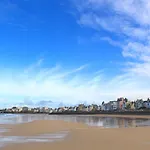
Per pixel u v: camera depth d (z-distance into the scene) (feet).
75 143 61.52
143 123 214.48
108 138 71.87
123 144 59.52
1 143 62.64
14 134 86.33
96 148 53.78
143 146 56.70
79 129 107.45
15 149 53.01
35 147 55.52
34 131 97.71
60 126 123.13
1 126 128.98
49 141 65.92
